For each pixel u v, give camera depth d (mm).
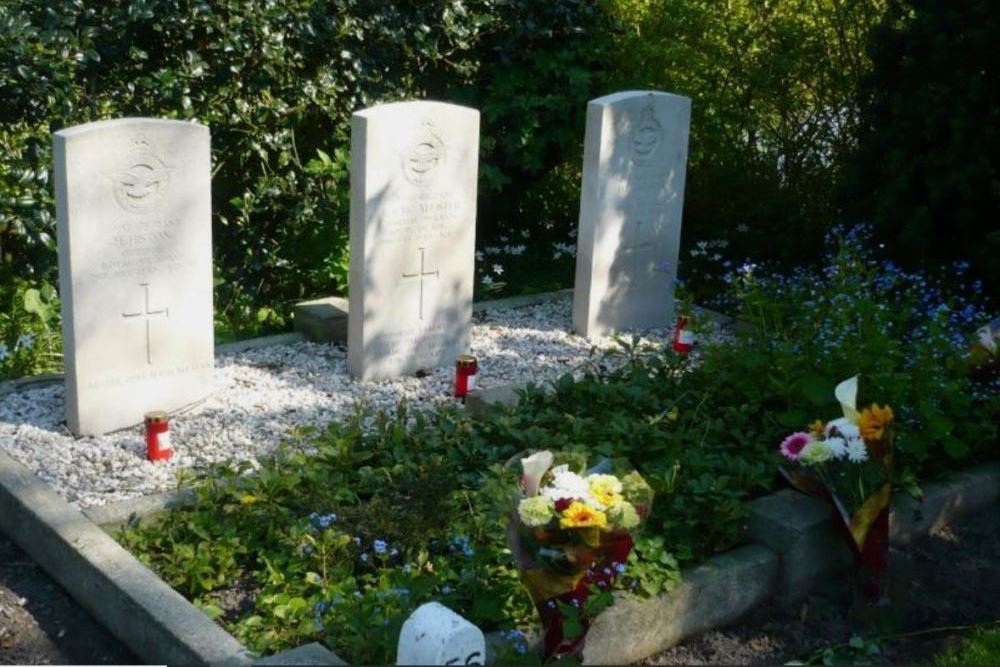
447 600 4594
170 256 6172
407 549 4926
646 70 10133
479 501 5172
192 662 4230
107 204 5867
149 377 6246
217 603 4750
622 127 7621
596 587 4309
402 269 6961
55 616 4820
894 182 8008
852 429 5031
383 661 4117
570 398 6219
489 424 5879
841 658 4672
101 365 6039
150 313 6164
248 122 8422
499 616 4516
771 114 10328
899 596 5098
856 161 8375
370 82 9039
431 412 6344
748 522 5188
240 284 8703
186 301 6297
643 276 8062
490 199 10234
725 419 6012
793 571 5066
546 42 9742
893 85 8281
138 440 6078
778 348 6102
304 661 3891
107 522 5168
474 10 9523
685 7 9969
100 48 7980
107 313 6004
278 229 8836
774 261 9883
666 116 7805
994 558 5438
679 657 4676
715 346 6453
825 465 5082
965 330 7344
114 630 4676
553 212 10898
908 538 5543
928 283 7852
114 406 6141
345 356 7449
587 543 4117
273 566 4883
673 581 4699
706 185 10422
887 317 6543
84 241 5832
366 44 9047
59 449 5898
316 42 8641
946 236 7973
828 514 5164
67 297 5891
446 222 7062
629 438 5582
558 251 10188
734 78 10180
